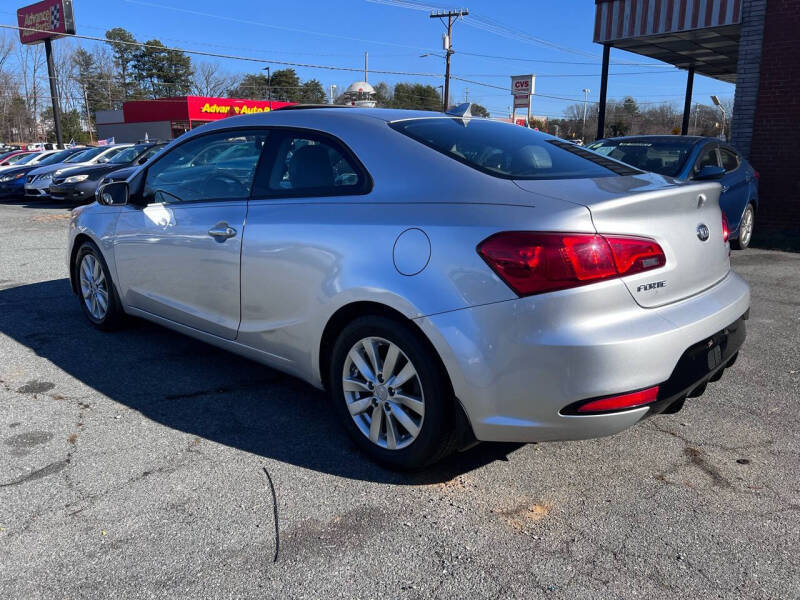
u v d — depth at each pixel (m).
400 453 2.78
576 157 3.20
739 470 2.86
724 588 2.11
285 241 3.07
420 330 2.58
